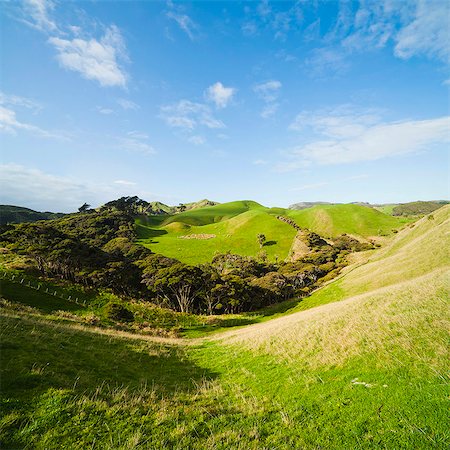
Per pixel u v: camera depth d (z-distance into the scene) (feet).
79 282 182.29
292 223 529.04
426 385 31.81
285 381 44.06
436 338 41.70
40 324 66.44
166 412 34.27
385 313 58.80
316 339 59.06
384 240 394.11
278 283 245.65
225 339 93.71
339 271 257.14
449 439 23.63
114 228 472.03
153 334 117.19
